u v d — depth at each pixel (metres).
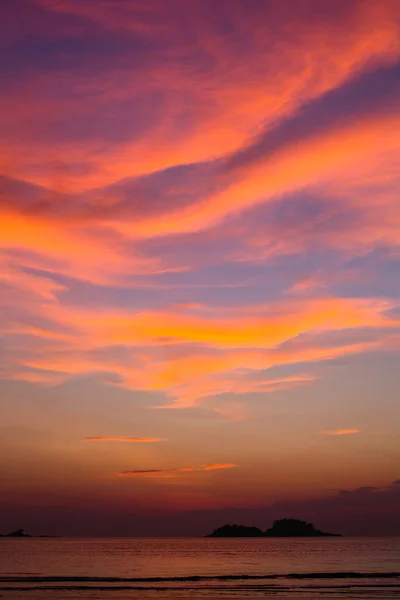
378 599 72.69
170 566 150.62
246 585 92.94
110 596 76.06
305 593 79.88
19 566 149.38
